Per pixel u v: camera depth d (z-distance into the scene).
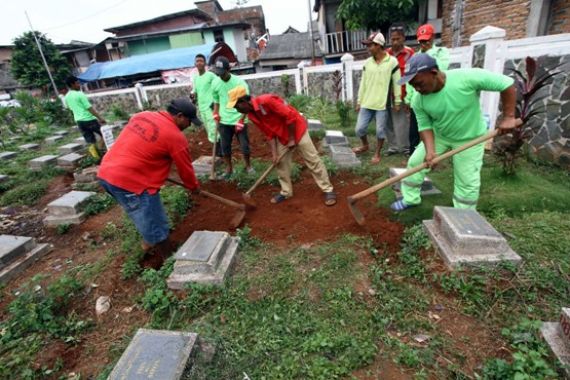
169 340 2.02
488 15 7.67
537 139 4.45
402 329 2.23
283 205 4.14
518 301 2.33
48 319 2.60
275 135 3.79
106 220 4.33
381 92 4.77
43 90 22.66
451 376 1.91
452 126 2.87
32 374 2.20
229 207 4.24
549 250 2.72
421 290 2.53
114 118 11.78
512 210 3.35
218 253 2.87
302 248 3.14
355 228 3.41
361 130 5.32
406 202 3.47
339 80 9.34
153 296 2.64
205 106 5.72
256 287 2.71
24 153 8.40
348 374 1.94
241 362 2.07
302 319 2.36
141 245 3.46
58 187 5.91
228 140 4.96
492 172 3.98
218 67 4.49
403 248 2.97
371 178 4.55
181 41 23.58
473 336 2.14
